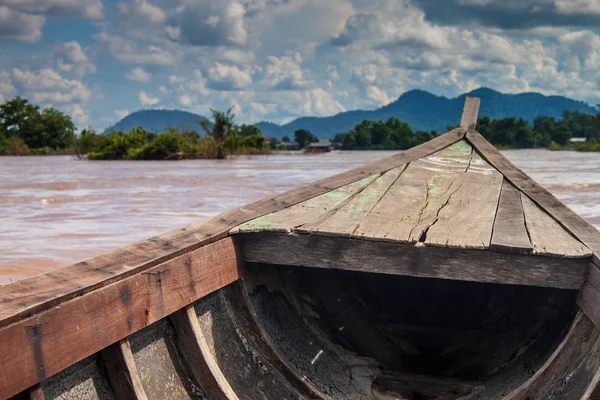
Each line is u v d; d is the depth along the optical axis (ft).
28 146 241.96
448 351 15.10
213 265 10.32
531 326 13.34
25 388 6.49
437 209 12.69
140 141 150.51
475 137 18.88
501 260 9.87
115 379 8.20
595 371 8.65
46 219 34.63
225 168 95.55
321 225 11.31
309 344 13.24
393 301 16.87
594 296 8.96
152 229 31.24
